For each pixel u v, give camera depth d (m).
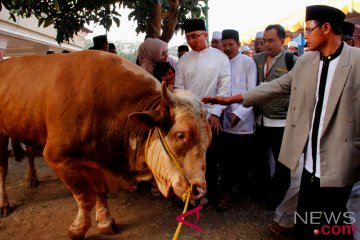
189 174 2.27
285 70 3.60
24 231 3.39
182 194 2.27
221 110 3.48
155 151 2.47
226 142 3.90
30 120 3.11
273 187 3.88
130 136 2.71
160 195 4.25
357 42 3.50
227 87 3.52
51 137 2.83
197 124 2.30
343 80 2.14
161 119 2.37
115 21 4.96
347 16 6.17
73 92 2.77
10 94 3.25
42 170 5.32
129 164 2.80
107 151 2.80
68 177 2.88
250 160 4.07
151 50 4.29
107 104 2.73
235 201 4.07
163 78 3.76
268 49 3.67
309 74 2.36
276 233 3.23
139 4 4.86
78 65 2.88
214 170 3.94
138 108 2.69
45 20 4.67
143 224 3.53
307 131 2.39
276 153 3.77
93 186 3.05
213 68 3.50
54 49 13.84
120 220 3.62
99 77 2.78
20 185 4.64
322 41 2.24
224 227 3.46
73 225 3.12
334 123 2.20
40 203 4.04
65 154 2.81
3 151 3.73
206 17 5.18
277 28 3.61
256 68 3.80
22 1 4.26
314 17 2.23
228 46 3.79
